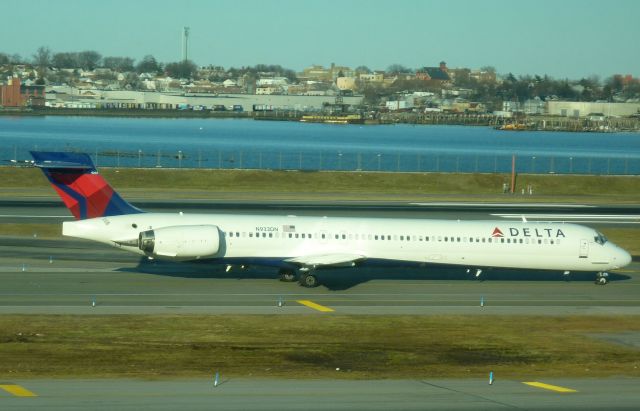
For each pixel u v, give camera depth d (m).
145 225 158.88
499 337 125.38
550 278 179.00
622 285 173.12
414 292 158.88
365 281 167.75
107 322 127.06
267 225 163.12
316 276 160.75
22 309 133.75
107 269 170.25
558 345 121.50
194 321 129.38
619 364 111.50
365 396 91.62
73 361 105.56
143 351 111.50
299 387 94.88
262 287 158.00
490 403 90.25
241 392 91.94
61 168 156.12
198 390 92.31
